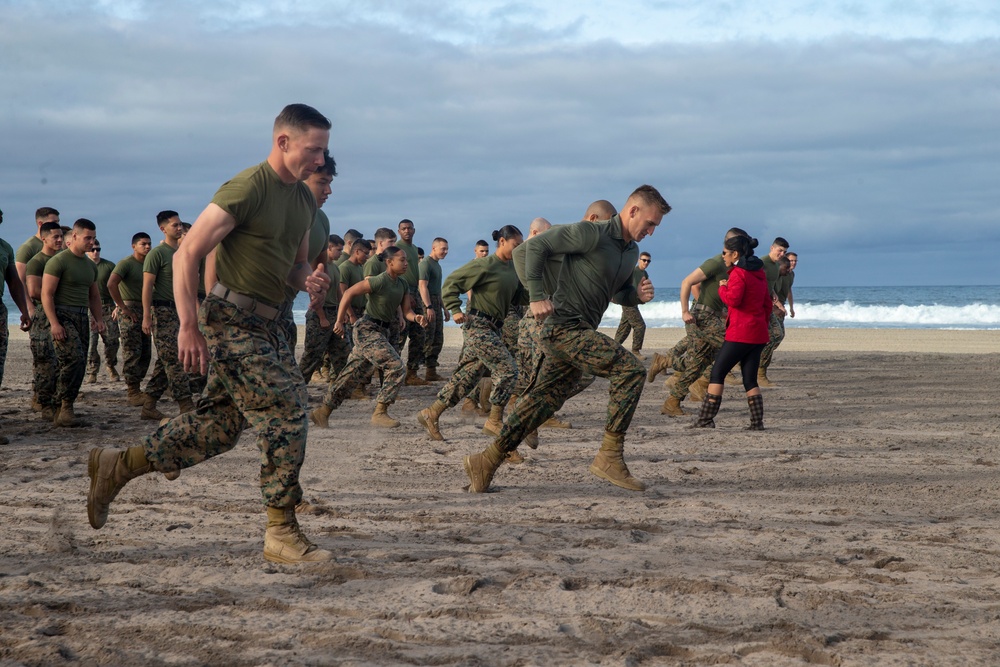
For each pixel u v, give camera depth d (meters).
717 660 2.92
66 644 2.99
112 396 11.59
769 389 12.62
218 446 4.05
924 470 6.50
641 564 3.99
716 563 4.01
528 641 3.05
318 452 7.39
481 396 9.55
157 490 5.73
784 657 2.96
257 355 3.87
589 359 5.65
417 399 11.45
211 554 4.12
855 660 2.90
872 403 10.97
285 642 3.02
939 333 28.59
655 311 48.84
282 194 3.91
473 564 3.95
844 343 24.23
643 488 5.82
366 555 4.12
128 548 4.24
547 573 3.78
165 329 9.23
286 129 3.83
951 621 3.29
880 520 4.95
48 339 9.04
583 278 5.62
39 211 11.17
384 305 8.69
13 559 4.04
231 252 3.85
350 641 3.02
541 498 5.55
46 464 6.70
